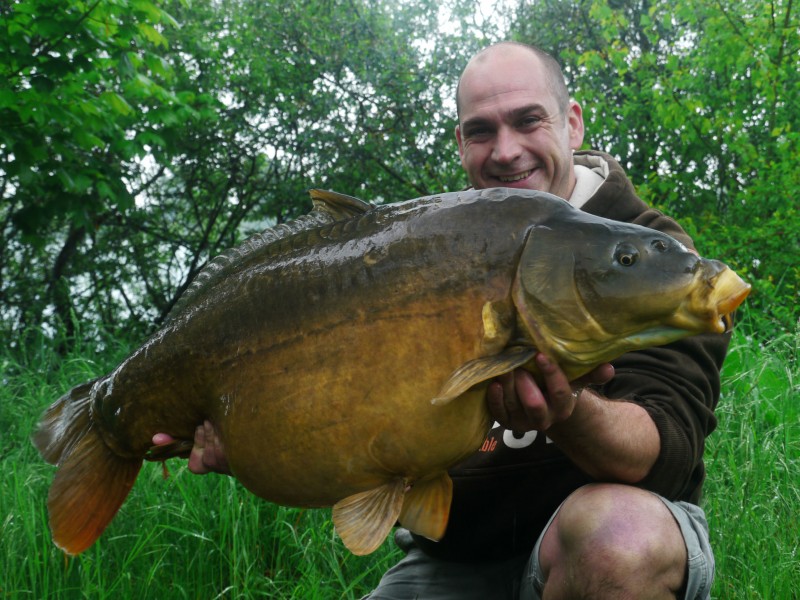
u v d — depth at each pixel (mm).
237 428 1751
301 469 1677
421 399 1570
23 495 3309
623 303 1536
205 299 1866
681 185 9531
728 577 2668
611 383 2076
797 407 3766
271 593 2990
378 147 9375
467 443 1610
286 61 9555
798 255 7805
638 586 1752
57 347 6875
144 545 3018
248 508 3311
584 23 10422
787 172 8398
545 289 1550
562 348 1562
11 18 5605
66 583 2943
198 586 3035
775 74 8797
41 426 2133
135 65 6211
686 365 2043
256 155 10031
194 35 9172
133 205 6879
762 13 8781
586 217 1601
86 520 2057
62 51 5699
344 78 9648
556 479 2162
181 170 9953
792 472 3205
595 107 9617
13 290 9086
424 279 1587
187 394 1887
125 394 1998
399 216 1671
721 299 1515
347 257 1673
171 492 3490
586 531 1801
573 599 1804
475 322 1551
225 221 10594
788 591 2572
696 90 9484
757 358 4133
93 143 6289
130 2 5793
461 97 2686
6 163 5984
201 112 7703
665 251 1553
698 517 2027
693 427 1968
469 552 2291
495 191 1641
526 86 2572
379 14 9742
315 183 9500
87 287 9867
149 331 9711
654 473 1916
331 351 1634
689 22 9445
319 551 3057
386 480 1637
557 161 2602
